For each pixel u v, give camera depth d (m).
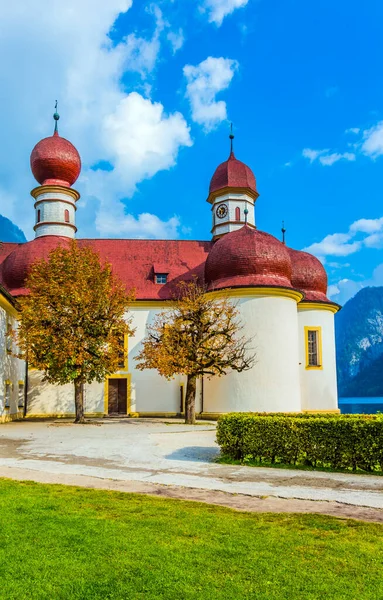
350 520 9.07
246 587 6.11
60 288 30.84
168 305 40.06
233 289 34.00
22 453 17.72
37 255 38.97
